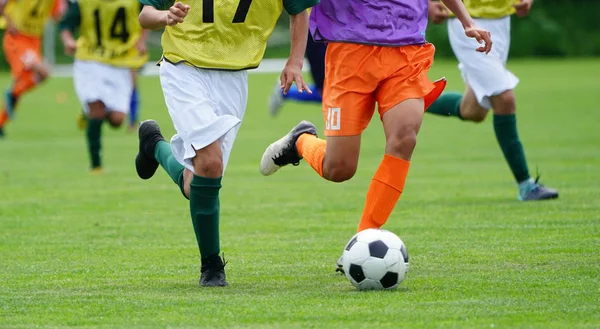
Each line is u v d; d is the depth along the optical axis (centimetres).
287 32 12706
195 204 1597
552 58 12638
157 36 12050
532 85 8206
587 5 13000
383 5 1689
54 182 3275
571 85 8112
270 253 1950
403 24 1694
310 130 1905
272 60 12419
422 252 1903
